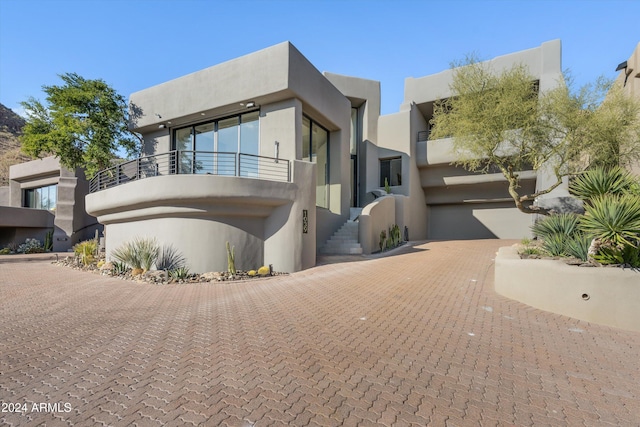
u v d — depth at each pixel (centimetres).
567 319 605
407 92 2245
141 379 385
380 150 2191
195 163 1520
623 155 1258
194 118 1568
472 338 514
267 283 971
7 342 509
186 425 297
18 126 7431
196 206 1060
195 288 917
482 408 326
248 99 1363
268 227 1155
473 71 1366
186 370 408
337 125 1689
